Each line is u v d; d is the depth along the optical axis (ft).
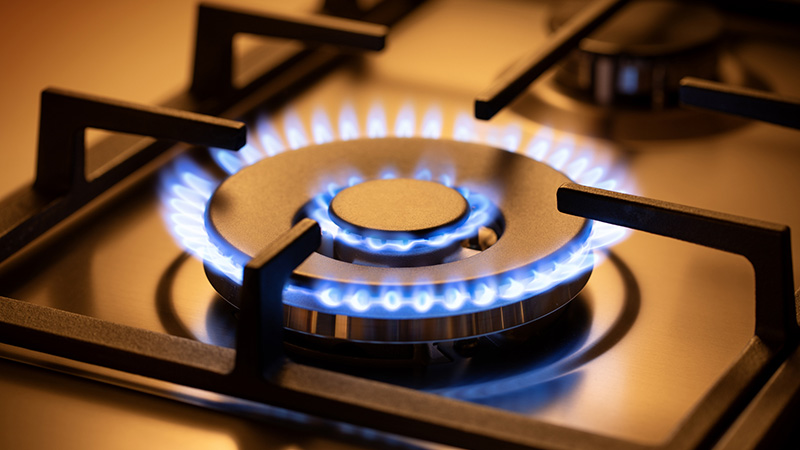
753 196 2.36
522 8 3.05
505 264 1.99
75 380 1.95
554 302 2.02
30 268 2.18
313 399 1.87
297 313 1.97
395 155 2.25
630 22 2.69
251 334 1.88
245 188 2.16
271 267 1.87
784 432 1.86
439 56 2.81
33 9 3.04
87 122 2.21
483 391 1.97
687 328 2.08
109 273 2.17
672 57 2.58
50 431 1.89
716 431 1.83
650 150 2.49
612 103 2.63
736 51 2.83
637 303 2.12
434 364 2.01
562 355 2.03
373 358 2.01
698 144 2.51
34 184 2.26
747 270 2.19
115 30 2.94
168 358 1.92
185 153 2.46
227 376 1.90
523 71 2.34
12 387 1.94
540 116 2.60
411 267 2.03
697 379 1.99
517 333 2.04
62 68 2.75
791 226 2.28
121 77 2.72
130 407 1.92
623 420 1.94
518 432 1.81
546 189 2.17
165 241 2.24
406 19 2.99
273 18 2.50
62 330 1.95
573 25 2.52
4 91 2.65
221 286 2.06
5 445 1.88
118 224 2.28
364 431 1.88
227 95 2.57
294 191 2.16
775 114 2.28
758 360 1.91
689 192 2.37
